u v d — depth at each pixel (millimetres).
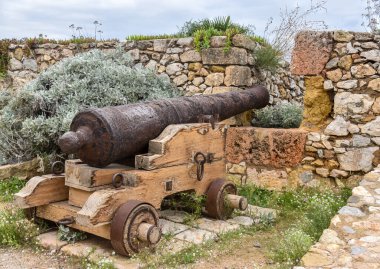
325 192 5305
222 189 4492
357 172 5379
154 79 6727
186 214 4641
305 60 5641
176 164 4035
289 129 5883
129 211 3393
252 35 7094
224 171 4719
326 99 5621
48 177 3932
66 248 3648
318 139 5527
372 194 4047
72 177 3758
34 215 4016
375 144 5281
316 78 5613
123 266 3295
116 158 3695
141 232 3428
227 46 6234
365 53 5305
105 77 6391
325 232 3363
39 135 5695
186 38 6680
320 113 5668
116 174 3611
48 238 3857
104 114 3572
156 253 3562
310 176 5590
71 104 5957
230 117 5801
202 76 6543
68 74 6508
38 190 3842
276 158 5758
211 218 4609
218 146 4594
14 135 6066
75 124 3654
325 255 3031
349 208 3764
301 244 3449
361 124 5340
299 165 5645
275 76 7668
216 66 6402
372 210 3697
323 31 5516
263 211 4910
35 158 5918
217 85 6387
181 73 6762
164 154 3881
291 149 5660
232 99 5441
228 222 4488
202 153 4262
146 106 4043
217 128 4551
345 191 5266
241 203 4480
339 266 2879
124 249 3393
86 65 6578
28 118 5930
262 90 6246
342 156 5418
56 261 3514
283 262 3334
